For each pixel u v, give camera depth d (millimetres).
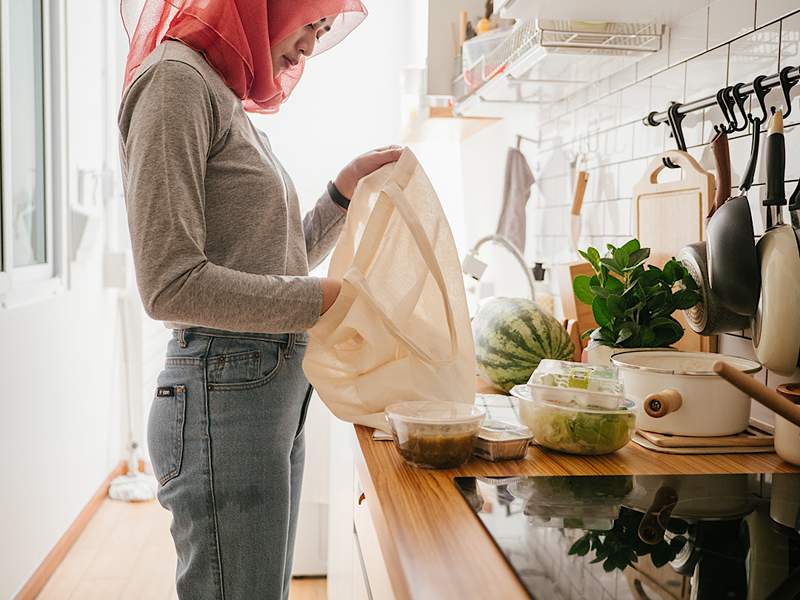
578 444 996
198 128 1077
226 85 1192
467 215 3334
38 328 2676
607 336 1246
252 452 1171
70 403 3066
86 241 3174
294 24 1257
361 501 1225
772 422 1150
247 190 1156
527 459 999
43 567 2639
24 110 2668
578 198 1870
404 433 941
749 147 1213
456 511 790
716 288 1056
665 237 1421
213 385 1161
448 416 999
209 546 1179
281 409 1201
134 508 3469
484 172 3074
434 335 1110
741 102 1145
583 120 1922
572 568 638
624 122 1669
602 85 1791
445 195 3594
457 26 2348
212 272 1035
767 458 1010
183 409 1170
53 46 2916
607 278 1252
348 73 3840
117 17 3939
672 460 996
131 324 3908
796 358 971
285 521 1220
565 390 1026
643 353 1167
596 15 1416
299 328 1065
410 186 1126
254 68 1232
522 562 649
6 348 2355
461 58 2266
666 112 1407
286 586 1450
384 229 1082
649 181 1478
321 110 3844
